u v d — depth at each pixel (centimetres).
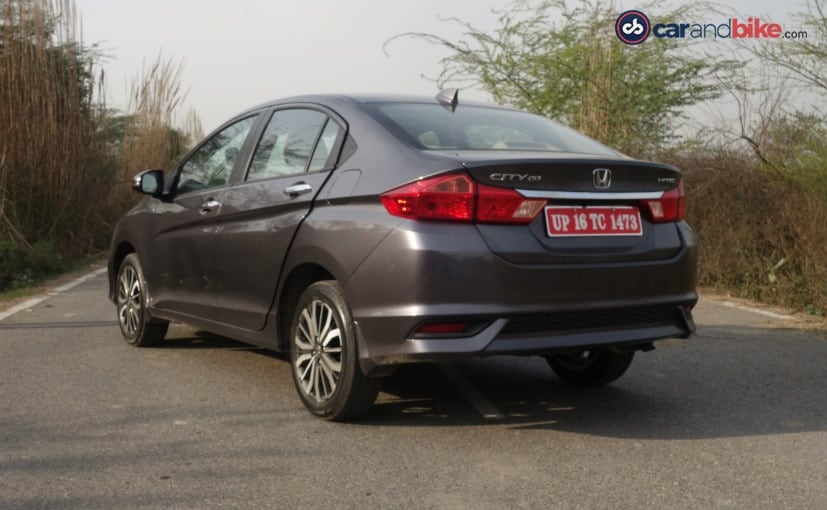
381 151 428
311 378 447
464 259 387
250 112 560
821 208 840
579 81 1242
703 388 518
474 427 433
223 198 534
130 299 643
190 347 638
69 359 593
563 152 454
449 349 387
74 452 390
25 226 1252
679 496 339
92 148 1433
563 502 332
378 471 366
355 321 412
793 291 850
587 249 411
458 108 493
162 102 1789
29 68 1259
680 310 442
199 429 427
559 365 534
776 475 363
